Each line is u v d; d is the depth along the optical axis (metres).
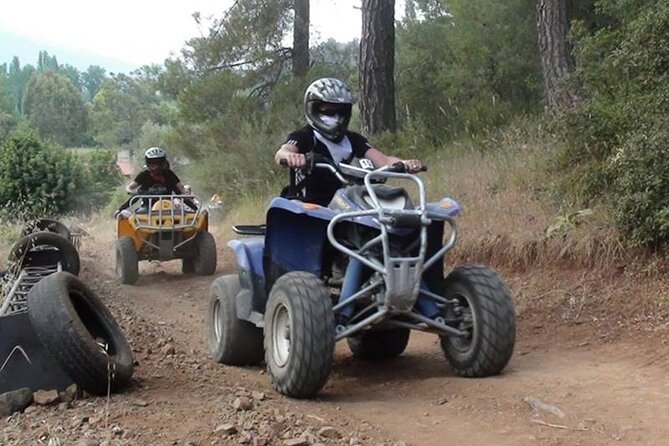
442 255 6.18
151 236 13.77
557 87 12.27
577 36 12.48
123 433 5.03
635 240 8.45
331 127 6.88
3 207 22.94
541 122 12.91
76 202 25.00
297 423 5.25
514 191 11.44
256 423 5.17
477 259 10.23
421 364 7.30
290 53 23.72
